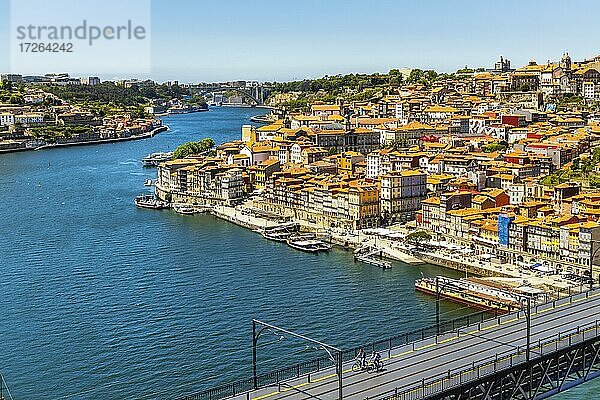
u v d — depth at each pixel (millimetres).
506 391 134500
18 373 184375
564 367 142875
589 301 173375
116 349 197500
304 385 130500
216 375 181500
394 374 133500
